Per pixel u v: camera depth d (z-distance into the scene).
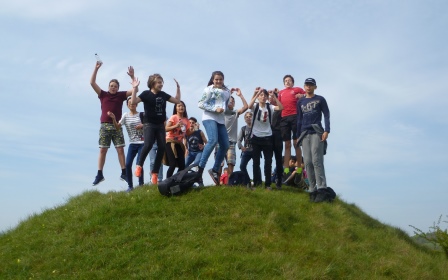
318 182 12.48
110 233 10.21
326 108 12.48
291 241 10.16
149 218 10.67
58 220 11.25
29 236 10.86
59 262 9.44
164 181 11.45
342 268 9.45
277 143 13.60
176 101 12.20
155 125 11.94
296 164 14.77
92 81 13.16
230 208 11.00
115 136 13.33
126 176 13.24
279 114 13.63
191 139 13.77
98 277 8.80
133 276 8.70
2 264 9.76
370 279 9.36
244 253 9.41
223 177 14.43
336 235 10.96
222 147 12.04
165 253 9.29
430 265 11.05
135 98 11.65
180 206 11.02
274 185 14.31
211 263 8.92
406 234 13.57
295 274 8.79
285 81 14.95
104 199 11.95
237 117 14.09
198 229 10.15
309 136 12.53
